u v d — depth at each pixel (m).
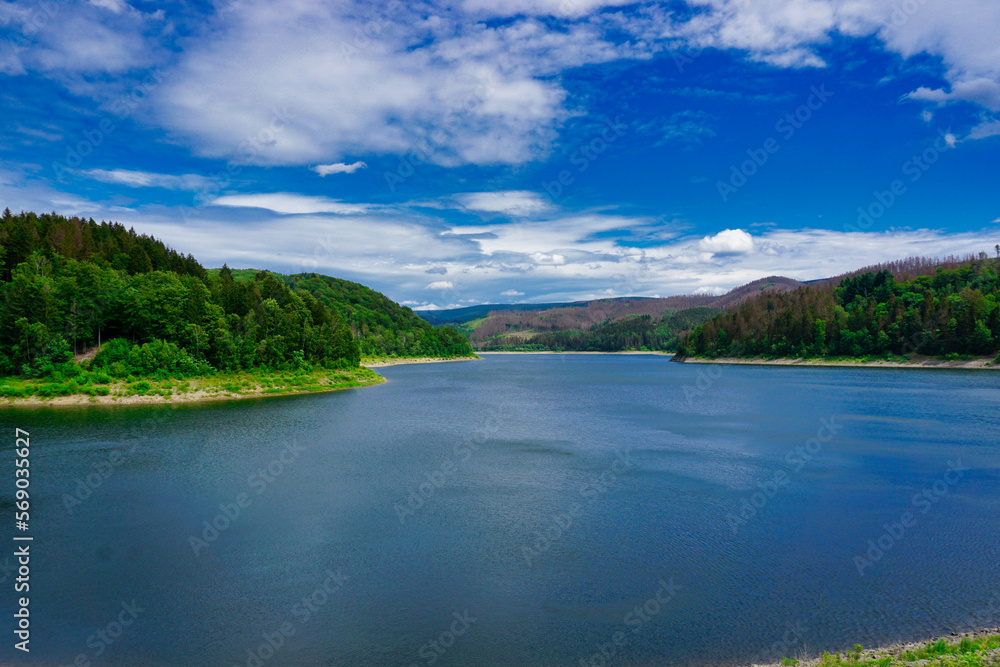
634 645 18.86
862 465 45.59
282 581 24.06
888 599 22.16
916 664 15.72
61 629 20.02
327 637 19.52
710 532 30.06
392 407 86.88
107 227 155.62
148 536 29.33
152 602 22.12
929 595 22.48
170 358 96.50
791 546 28.00
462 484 39.94
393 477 41.91
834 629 19.83
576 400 96.75
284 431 62.97
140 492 37.53
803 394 99.81
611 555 26.92
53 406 80.69
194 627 20.19
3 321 87.69
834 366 178.25
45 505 34.62
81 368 90.62
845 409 79.62
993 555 26.72
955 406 81.06
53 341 89.19
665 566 25.66
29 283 90.31
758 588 23.27
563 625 20.36
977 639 18.36
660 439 57.94
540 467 45.19
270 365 114.50
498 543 28.53
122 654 18.44
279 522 31.61
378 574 24.83
